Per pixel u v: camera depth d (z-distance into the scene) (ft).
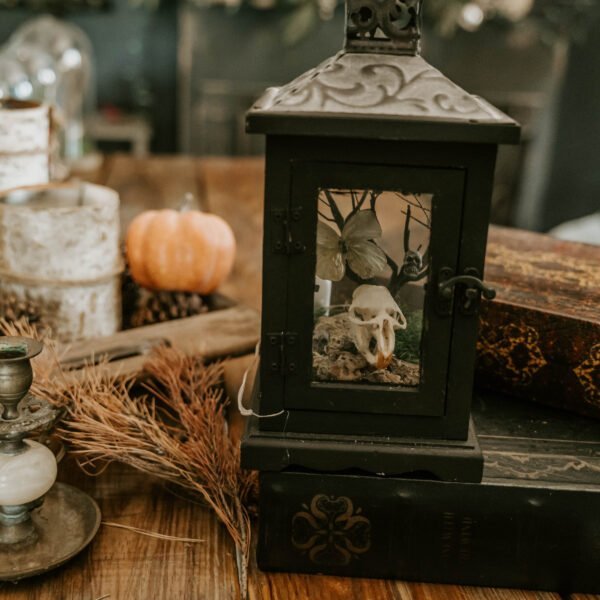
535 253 4.18
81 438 3.24
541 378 3.40
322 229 2.68
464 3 14.19
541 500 2.84
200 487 2.97
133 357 3.80
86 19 15.64
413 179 2.60
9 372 2.64
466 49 15.55
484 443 3.09
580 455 3.03
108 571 2.83
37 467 2.77
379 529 2.91
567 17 15.52
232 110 15.81
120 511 3.15
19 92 8.35
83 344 3.88
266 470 2.85
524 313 3.37
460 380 2.81
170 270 4.61
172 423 3.64
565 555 2.89
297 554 2.93
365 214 2.67
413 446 2.85
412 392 2.83
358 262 2.72
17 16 15.28
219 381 3.73
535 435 3.18
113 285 4.12
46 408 2.85
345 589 2.89
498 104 15.92
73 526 2.95
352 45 2.69
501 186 16.55
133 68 16.06
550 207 17.31
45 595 2.70
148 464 3.10
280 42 15.38
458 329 2.75
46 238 3.85
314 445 2.83
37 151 4.32
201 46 15.35
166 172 8.30
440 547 2.92
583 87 16.38
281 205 2.64
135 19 15.72
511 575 2.93
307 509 2.89
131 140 15.97
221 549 2.98
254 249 6.09
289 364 2.80
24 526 2.85
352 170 2.60
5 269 3.95
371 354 2.83
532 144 16.21
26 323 3.62
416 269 2.72
